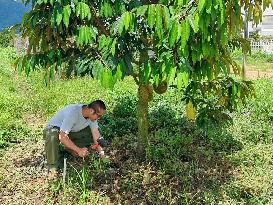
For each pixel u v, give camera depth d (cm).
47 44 427
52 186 478
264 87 962
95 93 913
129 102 759
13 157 576
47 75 417
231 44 463
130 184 481
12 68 1394
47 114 775
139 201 456
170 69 338
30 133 666
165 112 712
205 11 307
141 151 539
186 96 473
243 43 464
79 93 915
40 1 350
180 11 320
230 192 462
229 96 457
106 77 354
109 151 582
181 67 338
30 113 795
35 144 626
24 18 392
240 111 725
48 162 513
